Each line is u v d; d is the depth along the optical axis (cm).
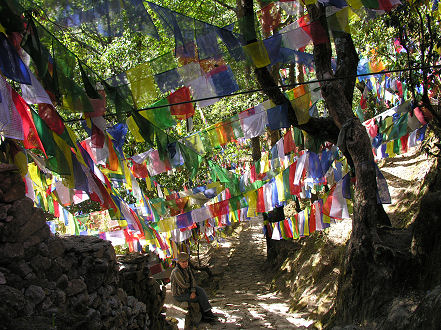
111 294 507
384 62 844
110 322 474
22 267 377
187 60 505
